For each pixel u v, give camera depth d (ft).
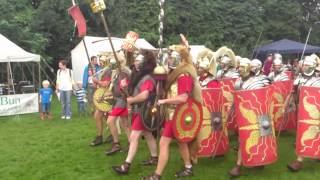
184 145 21.27
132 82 21.72
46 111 42.01
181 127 20.17
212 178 21.65
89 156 26.12
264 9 111.34
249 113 21.01
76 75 66.33
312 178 21.52
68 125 37.45
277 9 111.75
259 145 21.07
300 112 22.11
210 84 24.11
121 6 86.02
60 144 29.58
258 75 21.48
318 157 21.84
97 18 82.48
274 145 21.65
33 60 49.37
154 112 21.15
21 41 72.64
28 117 42.91
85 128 35.55
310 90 21.81
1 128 36.76
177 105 19.93
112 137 28.91
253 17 106.93
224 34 102.63
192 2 100.07
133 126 21.99
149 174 22.29
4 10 73.56
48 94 41.93
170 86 20.33
